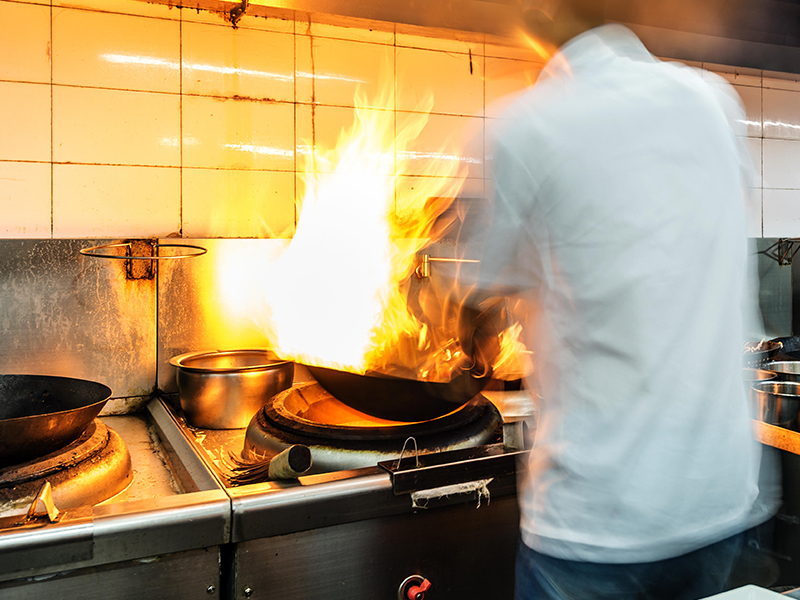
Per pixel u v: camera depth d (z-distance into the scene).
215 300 1.69
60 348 1.55
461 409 1.31
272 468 1.00
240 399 1.44
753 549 0.98
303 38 1.84
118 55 1.66
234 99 1.78
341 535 1.02
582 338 0.81
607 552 0.79
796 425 1.37
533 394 1.13
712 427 0.81
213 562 0.95
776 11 1.59
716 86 0.93
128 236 1.69
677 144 0.80
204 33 1.73
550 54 0.97
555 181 0.81
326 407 1.46
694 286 0.80
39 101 1.59
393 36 1.95
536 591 0.85
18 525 0.84
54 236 1.62
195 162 1.75
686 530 0.81
